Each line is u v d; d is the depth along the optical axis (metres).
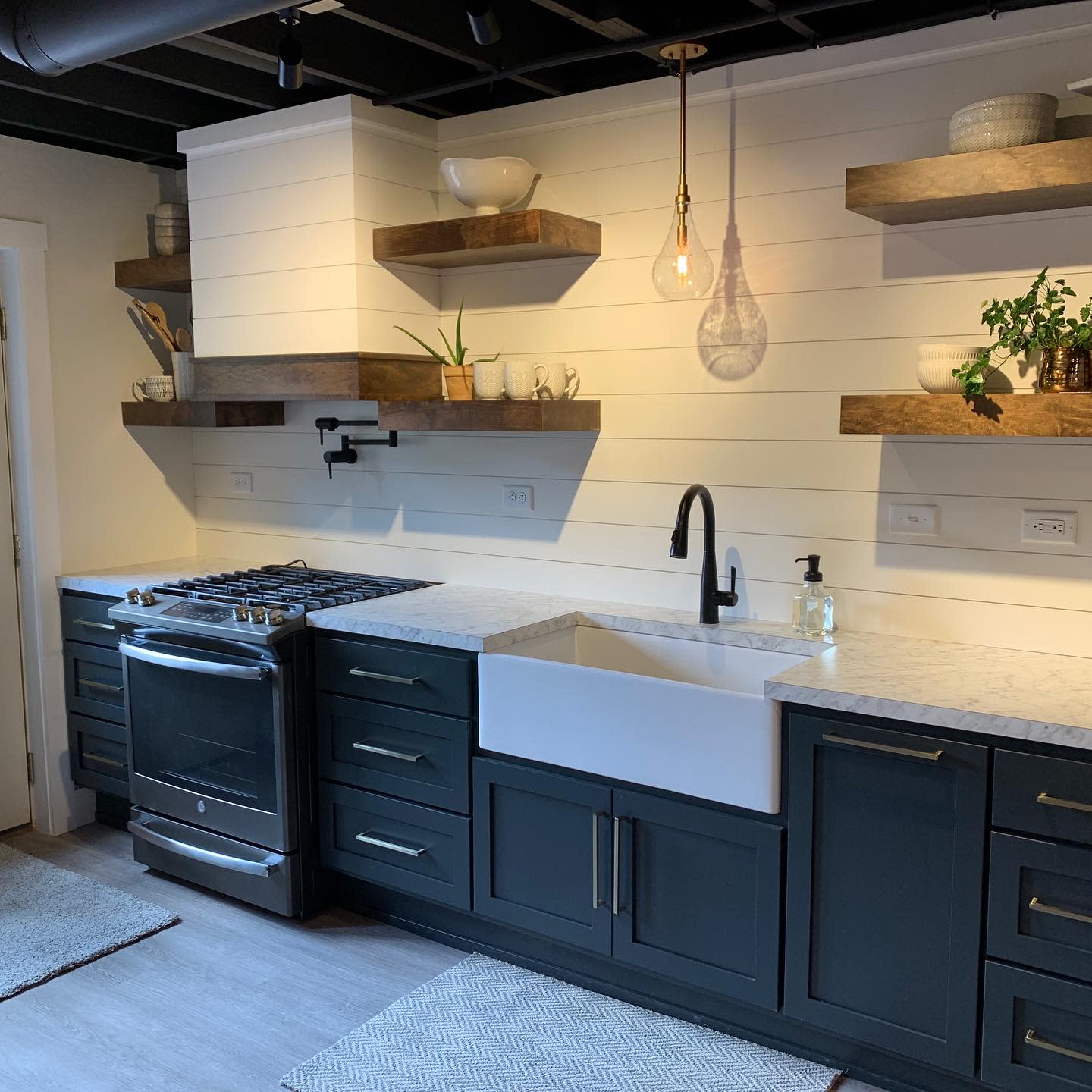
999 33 2.48
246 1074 2.45
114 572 3.91
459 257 3.22
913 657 2.54
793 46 2.71
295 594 3.33
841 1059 2.42
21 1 2.29
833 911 2.30
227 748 3.21
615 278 3.14
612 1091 2.36
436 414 3.15
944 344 2.54
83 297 3.85
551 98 3.20
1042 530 2.55
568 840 2.65
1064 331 2.39
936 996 2.20
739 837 2.38
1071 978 2.04
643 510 3.16
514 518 3.42
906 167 2.39
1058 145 2.21
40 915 3.20
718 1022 2.59
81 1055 2.53
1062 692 2.20
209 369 3.58
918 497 2.71
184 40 2.86
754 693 2.81
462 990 2.78
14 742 3.89
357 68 3.03
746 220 2.89
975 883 2.11
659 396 3.09
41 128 3.42
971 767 2.09
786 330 2.87
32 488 3.74
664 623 2.96
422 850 2.93
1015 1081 2.12
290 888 3.12
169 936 3.10
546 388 3.04
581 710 2.57
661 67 2.99
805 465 2.88
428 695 2.87
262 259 3.41
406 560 3.69
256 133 3.34
